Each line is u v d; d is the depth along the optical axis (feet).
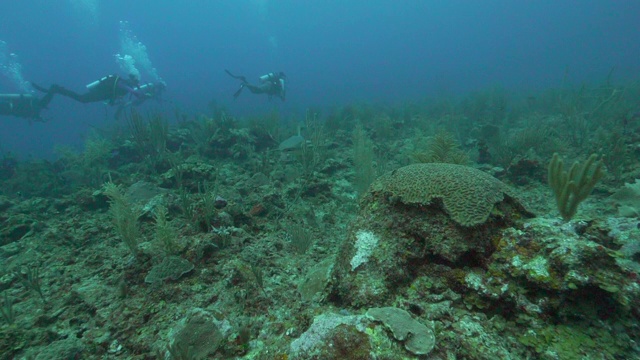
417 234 9.32
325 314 7.90
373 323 7.17
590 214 14.53
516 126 38.63
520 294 7.65
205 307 10.43
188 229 15.15
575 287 6.87
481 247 8.64
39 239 17.01
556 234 8.04
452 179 9.73
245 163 28.66
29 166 32.78
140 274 12.19
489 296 7.80
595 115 35.12
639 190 14.46
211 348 8.60
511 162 23.41
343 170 26.43
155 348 8.88
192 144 34.50
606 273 6.98
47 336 9.90
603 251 7.18
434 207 9.36
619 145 19.83
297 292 10.94
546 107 48.21
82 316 10.62
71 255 15.25
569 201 9.36
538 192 18.63
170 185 23.00
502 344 6.99
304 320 8.74
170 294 11.00
